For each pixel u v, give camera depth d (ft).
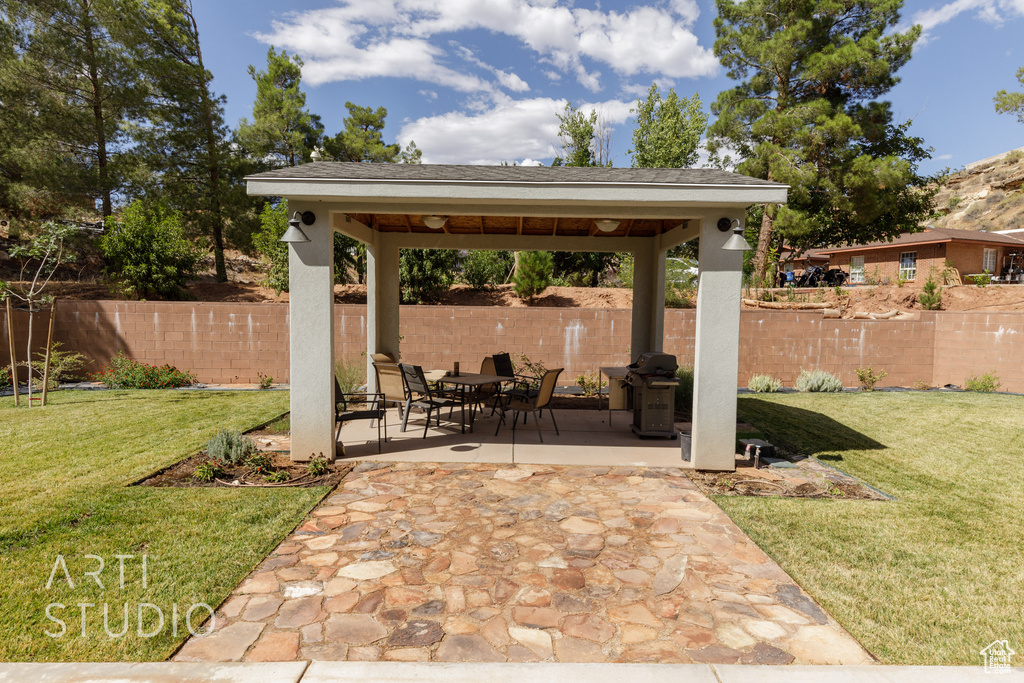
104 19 52.03
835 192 55.31
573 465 19.56
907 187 63.36
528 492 16.55
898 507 15.64
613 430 25.35
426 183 17.88
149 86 56.75
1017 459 21.12
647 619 9.71
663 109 77.41
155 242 49.29
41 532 13.04
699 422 19.19
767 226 61.26
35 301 29.40
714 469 19.30
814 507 15.57
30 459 19.20
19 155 47.42
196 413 27.89
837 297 57.26
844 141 55.11
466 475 18.16
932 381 41.98
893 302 57.72
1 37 47.93
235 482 17.02
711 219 18.94
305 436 19.34
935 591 10.85
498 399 26.00
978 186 174.09
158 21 59.52
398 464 19.38
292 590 10.56
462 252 63.77
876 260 87.76
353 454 20.66
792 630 9.42
